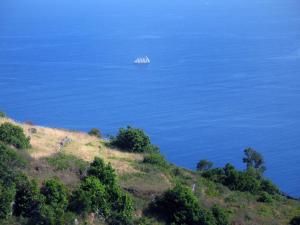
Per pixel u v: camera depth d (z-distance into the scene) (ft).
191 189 281.95
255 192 333.01
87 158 290.97
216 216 255.50
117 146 344.08
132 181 272.72
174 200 249.55
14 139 272.92
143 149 343.05
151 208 252.01
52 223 203.82
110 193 237.86
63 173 252.42
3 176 215.31
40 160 262.06
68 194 225.97
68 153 292.61
